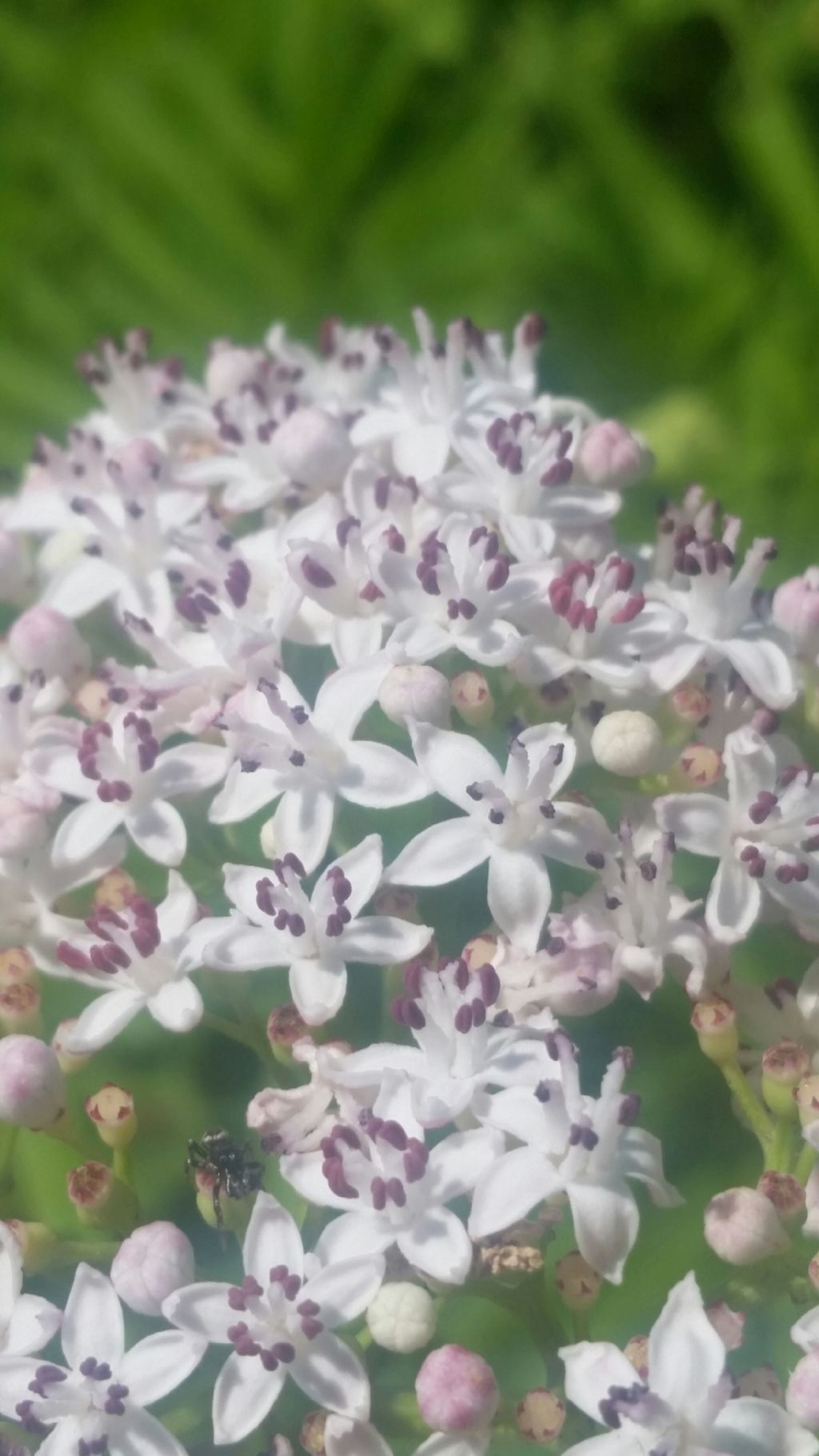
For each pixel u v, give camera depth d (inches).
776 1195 6.0
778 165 7.8
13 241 7.8
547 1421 5.8
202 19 8.0
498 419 6.5
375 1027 6.2
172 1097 6.4
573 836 6.1
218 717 6.2
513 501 6.5
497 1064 5.9
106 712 6.5
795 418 7.6
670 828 6.1
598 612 6.3
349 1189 5.8
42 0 8.1
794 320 7.7
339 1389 5.8
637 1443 5.7
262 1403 5.7
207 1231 6.2
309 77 7.8
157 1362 5.8
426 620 6.3
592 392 7.8
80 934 6.3
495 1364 6.2
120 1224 6.1
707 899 6.2
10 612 7.1
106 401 7.1
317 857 6.1
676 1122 6.3
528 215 7.8
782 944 6.4
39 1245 6.0
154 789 6.3
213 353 7.2
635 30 8.1
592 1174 5.8
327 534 6.5
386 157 7.9
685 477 7.4
